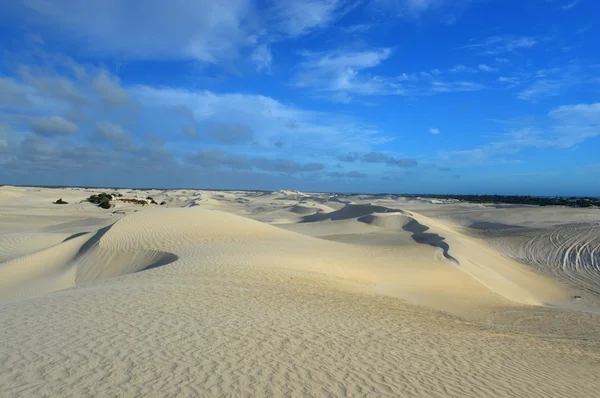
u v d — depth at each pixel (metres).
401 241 38.22
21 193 86.69
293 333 8.76
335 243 32.09
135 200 86.94
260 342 7.90
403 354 8.35
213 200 103.31
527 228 46.50
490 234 46.69
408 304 15.99
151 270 17.28
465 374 7.61
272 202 107.50
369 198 135.62
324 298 13.62
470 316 16.88
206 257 20.05
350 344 8.51
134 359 6.59
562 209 60.62
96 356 6.64
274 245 26.23
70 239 27.19
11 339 7.40
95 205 70.88
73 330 7.98
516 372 8.27
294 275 17.64
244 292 12.77
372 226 50.28
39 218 49.16
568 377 8.50
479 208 71.56
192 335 7.96
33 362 6.32
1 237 29.75
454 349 9.46
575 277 28.88
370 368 7.19
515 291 24.86
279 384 6.05
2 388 5.39
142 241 24.53
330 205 93.25
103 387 5.54
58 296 11.37
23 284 20.56
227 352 7.19
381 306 13.99
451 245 33.34
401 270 24.83
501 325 15.63
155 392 5.47
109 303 10.26
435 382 6.92
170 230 27.03
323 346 8.12
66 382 5.64
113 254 22.91
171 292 11.84
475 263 29.17
